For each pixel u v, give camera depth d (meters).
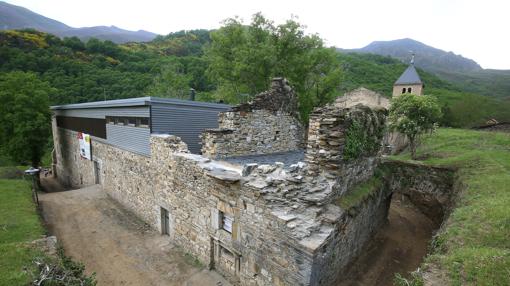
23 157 18.77
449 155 13.77
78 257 8.03
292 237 4.90
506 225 5.15
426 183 10.37
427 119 13.75
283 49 19.36
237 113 9.45
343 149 6.12
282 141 11.57
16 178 14.53
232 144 9.36
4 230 7.46
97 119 14.06
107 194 13.74
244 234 6.07
